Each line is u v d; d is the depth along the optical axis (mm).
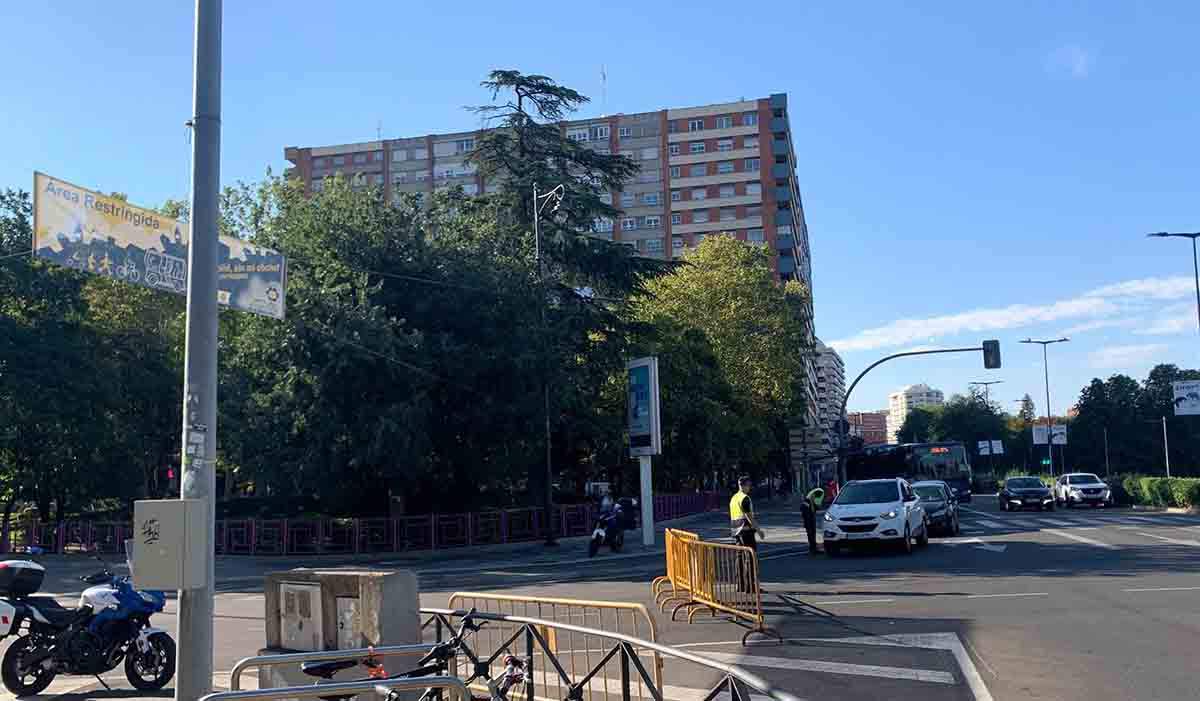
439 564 26656
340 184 32406
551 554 28578
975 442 117750
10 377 31688
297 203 33656
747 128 103438
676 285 55469
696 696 8273
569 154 39312
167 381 38406
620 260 38438
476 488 35031
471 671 8742
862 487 22859
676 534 14289
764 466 71750
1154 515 37219
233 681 6145
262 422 28781
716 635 11461
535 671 8219
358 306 28297
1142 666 8977
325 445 28859
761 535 16016
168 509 6617
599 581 19297
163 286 9453
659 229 103812
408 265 30500
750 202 102562
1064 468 83812
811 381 109125
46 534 33344
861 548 23266
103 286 38625
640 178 104562
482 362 30281
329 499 31281
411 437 28703
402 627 7102
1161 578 15625
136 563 6570
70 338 33875
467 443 32188
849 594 14734
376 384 28891
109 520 35781
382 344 27828
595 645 9641
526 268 32219
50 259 8969
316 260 29391
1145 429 87438
